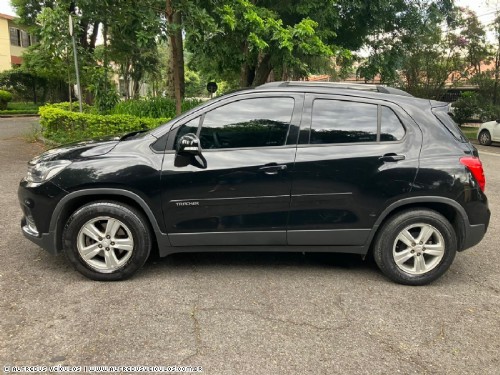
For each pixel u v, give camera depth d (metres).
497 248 5.19
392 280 4.14
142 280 4.06
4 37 35.19
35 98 32.88
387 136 4.03
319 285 4.06
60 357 2.87
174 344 3.04
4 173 8.36
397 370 2.83
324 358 2.94
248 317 3.44
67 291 3.79
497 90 22.23
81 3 8.77
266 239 4.05
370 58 15.62
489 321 3.49
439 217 4.01
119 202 3.97
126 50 15.34
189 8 8.20
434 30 18.12
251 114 4.04
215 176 3.91
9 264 4.30
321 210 4.00
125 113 11.41
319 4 11.73
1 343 3.00
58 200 3.88
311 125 4.02
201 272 4.28
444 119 4.13
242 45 11.05
